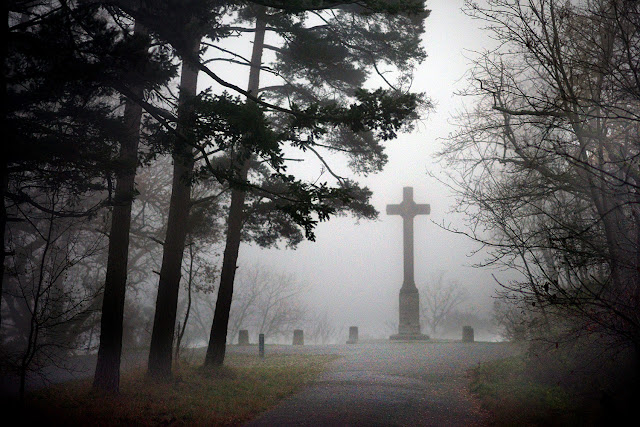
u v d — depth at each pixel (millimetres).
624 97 9711
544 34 9922
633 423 9969
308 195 11477
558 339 12844
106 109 12594
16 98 10977
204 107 12109
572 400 12383
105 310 15109
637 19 9203
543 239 12055
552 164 13227
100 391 14688
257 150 12008
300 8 11031
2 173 10461
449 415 13258
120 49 10688
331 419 12555
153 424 12195
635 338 8750
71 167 12164
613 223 10523
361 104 11680
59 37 10344
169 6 11828
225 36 13164
